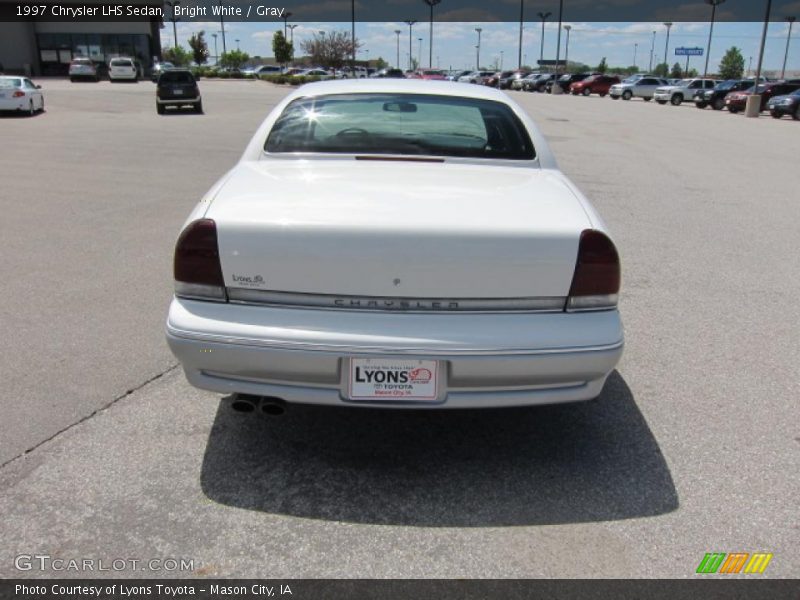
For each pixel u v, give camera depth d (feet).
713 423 11.03
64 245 20.72
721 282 18.45
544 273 8.43
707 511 8.82
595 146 52.24
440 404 8.52
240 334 8.34
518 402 8.72
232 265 8.48
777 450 10.27
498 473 9.62
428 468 9.72
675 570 7.77
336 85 12.81
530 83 196.54
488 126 11.67
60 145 47.47
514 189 9.71
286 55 250.78
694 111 114.83
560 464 9.86
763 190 33.50
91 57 175.42
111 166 37.86
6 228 22.82
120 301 15.94
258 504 8.82
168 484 9.17
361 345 8.21
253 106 91.71
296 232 8.30
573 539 8.27
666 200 30.27
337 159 10.83
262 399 9.01
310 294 8.42
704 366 13.17
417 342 8.20
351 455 10.01
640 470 9.72
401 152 11.02
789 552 8.09
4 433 10.23
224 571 7.64
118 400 11.37
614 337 8.59
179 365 12.75
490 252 8.28
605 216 26.50
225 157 42.32
